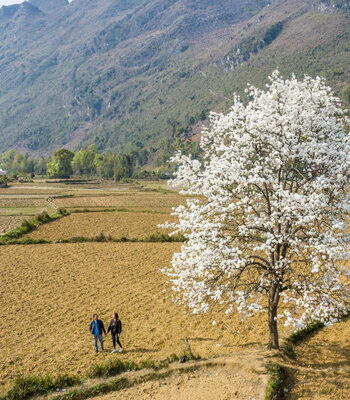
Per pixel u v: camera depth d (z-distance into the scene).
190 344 20.38
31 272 32.38
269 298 17.89
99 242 43.16
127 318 23.78
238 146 17.89
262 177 16.92
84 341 21.08
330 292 15.62
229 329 21.69
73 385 17.12
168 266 33.34
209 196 17.59
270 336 18.38
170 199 82.62
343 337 19.83
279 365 16.67
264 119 16.97
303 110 17.70
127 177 194.38
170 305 25.42
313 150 16.66
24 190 111.38
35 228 49.88
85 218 56.53
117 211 63.16
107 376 17.61
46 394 16.53
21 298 26.81
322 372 16.44
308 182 16.78
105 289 28.36
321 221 16.19
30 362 18.98
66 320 23.42
